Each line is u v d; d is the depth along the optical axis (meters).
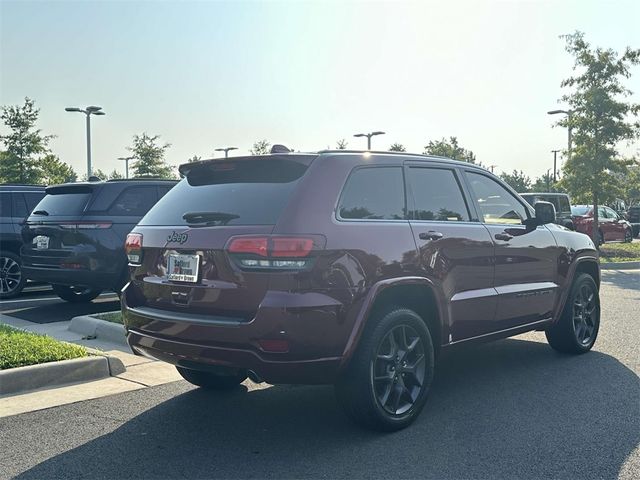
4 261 10.30
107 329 7.15
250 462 3.80
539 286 5.82
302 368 3.83
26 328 7.81
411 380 4.46
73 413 4.70
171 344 4.11
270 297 3.77
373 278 4.14
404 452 3.93
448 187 5.16
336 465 3.74
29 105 24.34
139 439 4.19
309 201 4.01
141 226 4.66
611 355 6.49
